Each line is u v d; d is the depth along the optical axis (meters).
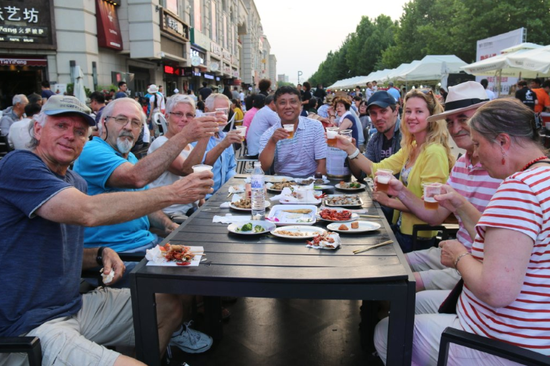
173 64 22.42
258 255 1.97
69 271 1.92
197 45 26.30
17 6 11.95
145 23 15.82
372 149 4.33
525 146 1.59
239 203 2.87
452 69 17.80
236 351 2.70
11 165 1.73
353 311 3.23
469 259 1.65
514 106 1.61
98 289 2.21
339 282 1.69
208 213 2.76
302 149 4.25
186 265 1.83
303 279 1.68
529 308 1.50
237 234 2.30
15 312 1.75
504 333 1.54
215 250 2.05
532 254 1.47
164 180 3.65
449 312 1.91
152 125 12.47
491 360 1.59
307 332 2.92
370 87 24.25
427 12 33.56
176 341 2.60
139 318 1.80
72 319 1.91
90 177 2.66
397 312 1.71
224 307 3.29
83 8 12.84
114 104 2.80
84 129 1.92
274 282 1.70
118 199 1.82
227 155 4.53
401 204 2.95
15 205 1.71
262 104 8.32
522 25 21.50
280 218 2.56
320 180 3.73
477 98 2.43
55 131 1.84
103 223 1.79
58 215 1.71
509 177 1.54
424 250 2.80
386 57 38.72
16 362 1.68
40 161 1.79
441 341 1.55
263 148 4.32
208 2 30.77
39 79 12.92
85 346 1.69
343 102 7.32
